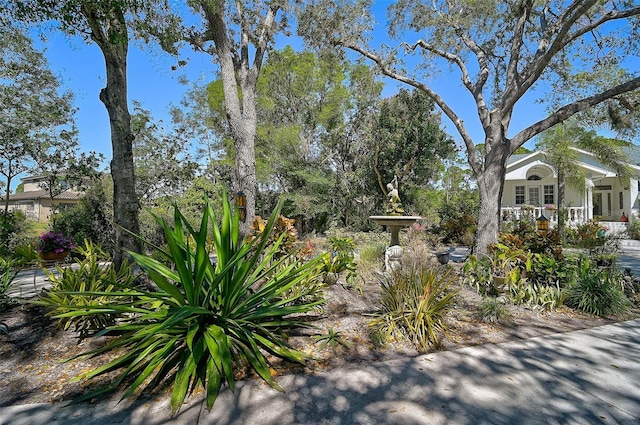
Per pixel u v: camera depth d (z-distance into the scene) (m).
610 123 9.62
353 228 17.47
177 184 15.30
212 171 18.94
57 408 2.54
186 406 2.56
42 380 2.98
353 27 9.35
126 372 2.75
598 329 4.34
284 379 3.00
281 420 2.41
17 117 11.83
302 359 3.27
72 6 4.62
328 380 2.98
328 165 20.16
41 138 12.23
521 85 8.12
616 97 8.73
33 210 24.88
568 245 12.10
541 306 5.09
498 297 5.47
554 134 14.24
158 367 3.08
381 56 9.68
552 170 16.72
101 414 2.46
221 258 3.55
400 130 17.06
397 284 4.32
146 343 3.01
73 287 4.11
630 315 4.97
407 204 16.94
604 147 13.58
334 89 18.78
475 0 8.89
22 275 7.67
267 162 17.48
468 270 6.44
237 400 2.65
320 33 9.37
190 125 18.62
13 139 11.72
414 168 17.16
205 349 2.88
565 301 5.32
